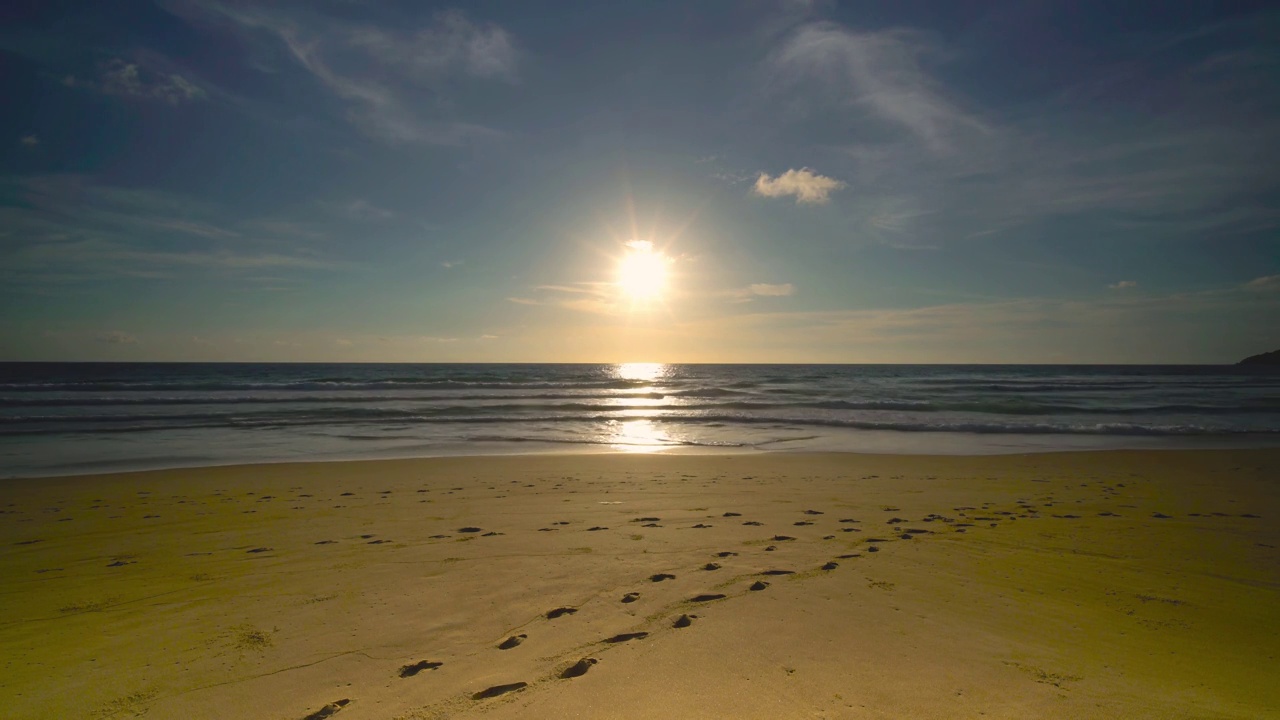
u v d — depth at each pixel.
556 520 7.46
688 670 3.24
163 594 4.83
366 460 14.16
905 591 4.58
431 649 3.61
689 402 31.20
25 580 5.33
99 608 4.54
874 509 8.13
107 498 9.64
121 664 3.51
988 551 5.82
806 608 4.18
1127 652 3.56
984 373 90.50
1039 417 23.80
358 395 35.66
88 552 6.35
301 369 105.00
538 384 50.47
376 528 7.21
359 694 3.08
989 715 2.78
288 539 6.72
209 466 13.25
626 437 18.81
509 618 4.08
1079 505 8.46
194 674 3.35
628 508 8.27
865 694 2.98
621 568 5.20
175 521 7.85
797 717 2.75
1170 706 2.90
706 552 5.74
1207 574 5.14
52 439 17.81
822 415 24.75
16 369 98.62
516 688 3.08
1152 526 7.00
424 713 2.86
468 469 12.68
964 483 10.64
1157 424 21.48
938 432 19.72
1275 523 7.23
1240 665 3.41
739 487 10.24
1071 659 3.45
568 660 3.40
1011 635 3.79
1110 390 42.16
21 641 3.90
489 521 7.46
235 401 30.84
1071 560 5.53
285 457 14.88
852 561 5.41
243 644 3.75
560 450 16.30
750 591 4.54
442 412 26.20
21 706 3.03
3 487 10.73
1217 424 21.58
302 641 3.77
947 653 3.48
